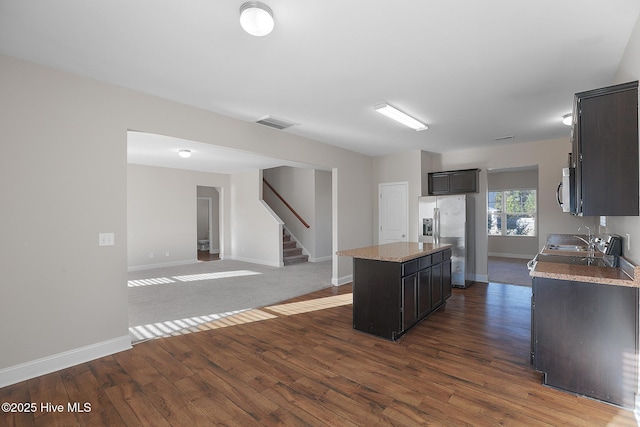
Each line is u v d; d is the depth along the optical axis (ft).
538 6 6.11
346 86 9.92
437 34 7.09
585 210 7.25
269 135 14.40
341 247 18.67
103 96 9.46
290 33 7.02
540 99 11.04
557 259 9.77
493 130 15.01
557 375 7.41
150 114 10.46
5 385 7.70
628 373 6.68
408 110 12.18
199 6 6.07
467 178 18.71
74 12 6.25
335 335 10.85
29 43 7.40
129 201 23.36
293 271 22.81
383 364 8.71
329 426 6.19
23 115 8.12
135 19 6.50
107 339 9.41
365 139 16.72
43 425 6.25
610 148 7.02
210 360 9.00
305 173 28.50
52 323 8.47
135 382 7.84
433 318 12.51
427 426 6.17
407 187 19.95
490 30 6.93
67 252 8.75
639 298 6.62
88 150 9.16
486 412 6.59
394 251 11.73
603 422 6.25
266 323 12.08
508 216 30.07
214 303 14.73
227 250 29.35
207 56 8.05
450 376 8.05
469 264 18.20
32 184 8.23
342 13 6.30
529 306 14.06
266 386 7.63
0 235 7.78
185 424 6.28
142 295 16.14
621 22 6.63
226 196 29.30
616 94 6.97
